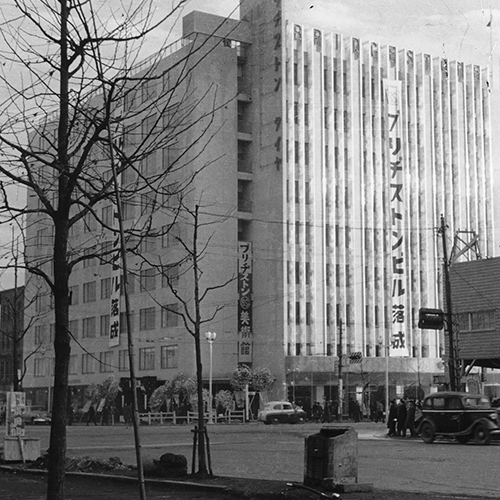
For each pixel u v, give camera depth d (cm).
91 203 1038
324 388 8075
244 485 1527
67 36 1021
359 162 8756
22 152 1013
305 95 8500
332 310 8362
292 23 8456
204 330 7875
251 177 8412
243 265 8175
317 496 1369
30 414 7044
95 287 9094
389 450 2827
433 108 9325
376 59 8994
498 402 3453
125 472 1853
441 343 8856
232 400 6762
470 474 1931
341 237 8525
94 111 1234
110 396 7212
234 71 8275
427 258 9006
